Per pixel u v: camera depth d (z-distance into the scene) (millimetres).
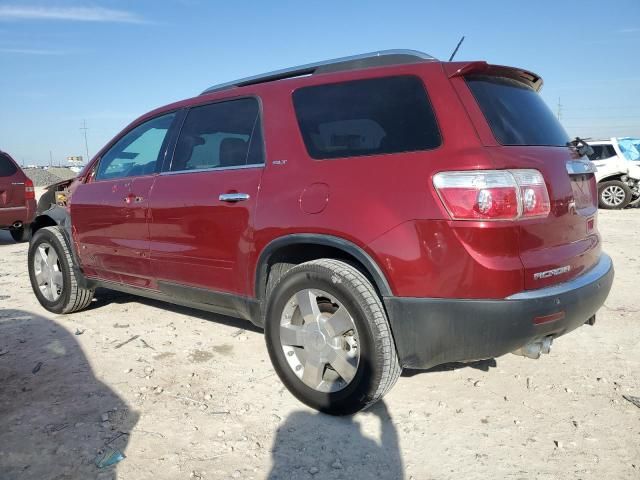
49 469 2580
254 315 3467
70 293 4871
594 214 3316
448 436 2848
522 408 3133
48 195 5332
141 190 4121
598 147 14539
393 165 2799
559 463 2605
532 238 2639
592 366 3697
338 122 3115
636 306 5027
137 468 2590
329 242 2930
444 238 2594
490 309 2539
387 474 2537
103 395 3336
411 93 2900
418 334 2715
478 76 2932
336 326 2961
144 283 4285
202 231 3637
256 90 3578
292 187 3139
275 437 2855
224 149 3664
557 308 2648
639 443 2764
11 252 8977
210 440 2828
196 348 4113
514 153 2666
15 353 4039
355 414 3080
